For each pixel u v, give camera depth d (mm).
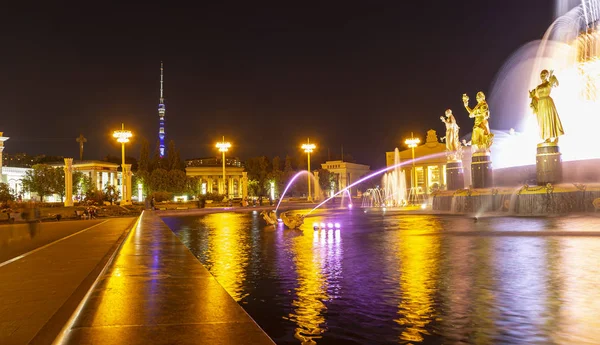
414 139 74000
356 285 8375
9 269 9969
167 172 105500
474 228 18234
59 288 7711
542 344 5055
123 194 64250
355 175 139375
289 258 12305
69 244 15422
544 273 8648
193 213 49062
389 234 17969
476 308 6488
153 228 19297
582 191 23953
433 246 13242
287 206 64625
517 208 26031
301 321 6184
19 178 120250
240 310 4812
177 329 4121
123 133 64438
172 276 7020
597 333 5355
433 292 7531
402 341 5285
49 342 3918
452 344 5129
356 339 5406
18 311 6070
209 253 13820
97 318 4547
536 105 26609
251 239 18188
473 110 30234
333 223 25328
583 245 12133
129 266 8117
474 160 30250
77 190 97812
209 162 147000
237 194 137375
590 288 7410
